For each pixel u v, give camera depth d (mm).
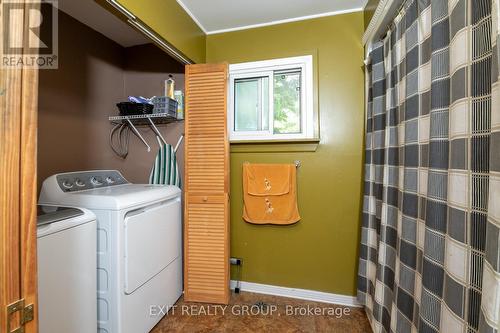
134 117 1932
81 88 1854
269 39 1981
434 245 855
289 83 2004
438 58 868
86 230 1193
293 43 1933
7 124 398
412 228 1069
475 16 702
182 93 2053
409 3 1124
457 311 728
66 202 1389
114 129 2133
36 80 431
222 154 1857
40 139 1590
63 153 1729
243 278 2066
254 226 2033
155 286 1608
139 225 1451
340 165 1864
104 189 1660
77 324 1134
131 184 1970
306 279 1947
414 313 1026
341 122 1856
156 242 1616
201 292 1887
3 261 396
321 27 1883
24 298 419
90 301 1212
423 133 1014
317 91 1871
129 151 2193
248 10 1819
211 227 1877
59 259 1046
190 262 1897
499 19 578
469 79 716
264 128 2037
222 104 1849
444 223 830
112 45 2123
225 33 2072
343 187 1863
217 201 1868
